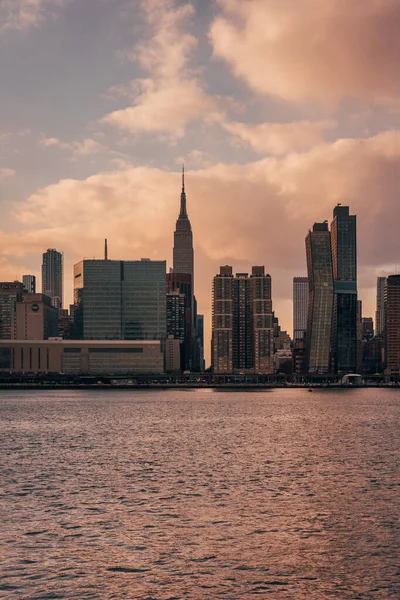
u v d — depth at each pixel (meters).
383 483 105.31
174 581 61.97
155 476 113.50
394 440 169.00
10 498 95.50
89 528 78.88
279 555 68.69
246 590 59.84
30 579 62.50
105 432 195.50
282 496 95.81
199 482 107.44
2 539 74.62
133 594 59.16
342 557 67.94
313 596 58.47
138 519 83.00
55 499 94.69
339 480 108.38
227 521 81.81
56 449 152.75
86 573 63.97
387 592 59.09
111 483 106.94
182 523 81.00
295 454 141.25
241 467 122.94
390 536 74.88
